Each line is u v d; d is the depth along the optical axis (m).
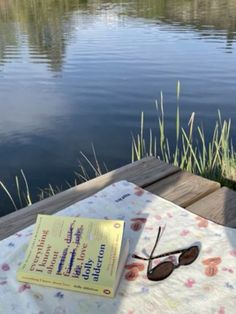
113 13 21.30
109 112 6.68
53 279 1.20
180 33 14.73
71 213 1.56
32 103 7.45
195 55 11.02
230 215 1.58
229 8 20.80
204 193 1.76
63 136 5.69
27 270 1.23
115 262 1.21
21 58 11.85
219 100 7.11
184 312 1.12
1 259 1.32
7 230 1.53
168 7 22.25
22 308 1.14
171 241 1.39
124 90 8.00
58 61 11.14
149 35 14.61
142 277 1.23
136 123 6.08
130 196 1.68
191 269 1.26
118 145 5.27
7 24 19.39
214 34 14.23
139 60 10.70
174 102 7.09
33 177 4.48
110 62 10.64
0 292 1.19
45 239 1.30
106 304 1.15
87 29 16.69
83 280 1.18
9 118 6.58
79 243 1.27
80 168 4.66
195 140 5.16
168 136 5.43
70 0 28.64
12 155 5.12
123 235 1.35
